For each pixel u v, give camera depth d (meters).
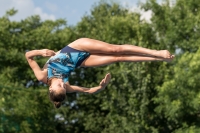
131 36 25.48
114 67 23.73
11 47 26.91
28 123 22.36
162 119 23.06
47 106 23.97
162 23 24.89
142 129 22.38
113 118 23.69
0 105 20.66
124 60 8.33
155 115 22.62
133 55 8.34
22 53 26.52
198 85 20.00
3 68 26.11
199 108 19.92
